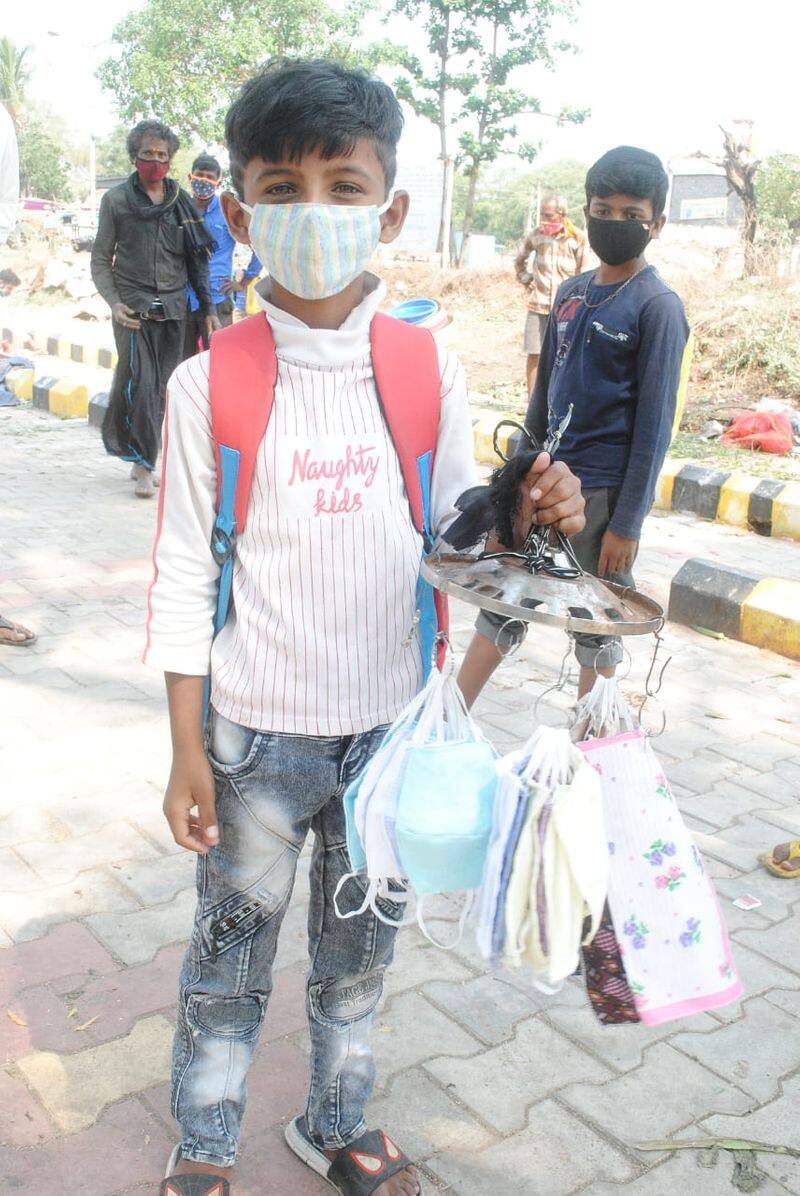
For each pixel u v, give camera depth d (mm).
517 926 1454
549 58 30953
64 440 8594
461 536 1671
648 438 3172
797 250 13656
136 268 6266
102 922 2814
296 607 1674
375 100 1553
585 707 1671
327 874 1892
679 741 4082
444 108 31328
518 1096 2336
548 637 5012
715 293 12297
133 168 6309
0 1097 2238
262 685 1697
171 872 3043
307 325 1636
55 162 57094
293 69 1557
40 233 22969
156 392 6547
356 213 1533
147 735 3824
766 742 4113
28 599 5086
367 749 1756
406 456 1693
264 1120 2234
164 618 1683
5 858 3057
